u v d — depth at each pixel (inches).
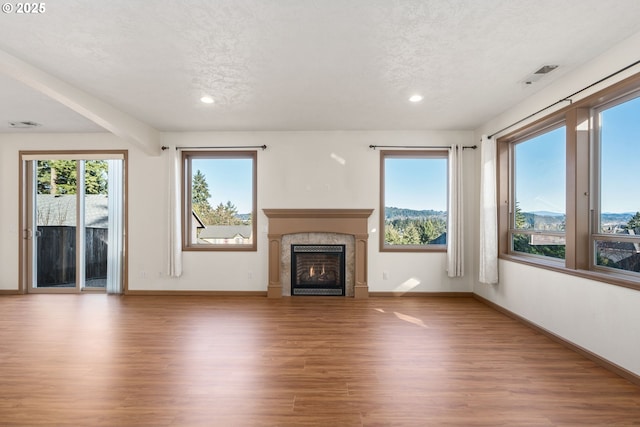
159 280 220.7
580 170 128.8
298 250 219.9
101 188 227.0
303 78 135.1
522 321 162.4
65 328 152.9
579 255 129.2
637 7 89.4
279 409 88.7
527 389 99.3
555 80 138.5
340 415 86.2
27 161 224.4
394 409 88.9
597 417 85.6
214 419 84.3
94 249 227.6
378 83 140.4
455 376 107.3
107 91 148.9
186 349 128.4
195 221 226.4
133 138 190.2
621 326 108.4
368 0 86.4
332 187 219.3
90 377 106.0
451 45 109.5
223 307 189.9
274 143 219.6
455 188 212.5
